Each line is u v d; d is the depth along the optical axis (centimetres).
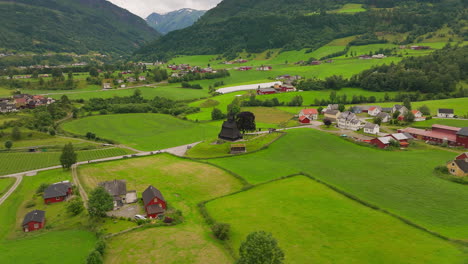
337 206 7144
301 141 13400
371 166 10012
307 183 8694
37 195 9112
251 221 6550
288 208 7106
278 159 11262
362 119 17425
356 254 5206
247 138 13862
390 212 6731
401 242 5531
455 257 4981
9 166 11944
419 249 5281
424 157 10794
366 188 8206
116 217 7112
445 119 16025
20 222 7481
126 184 9362
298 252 5297
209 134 16675
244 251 4394
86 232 6531
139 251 5488
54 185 8944
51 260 5303
